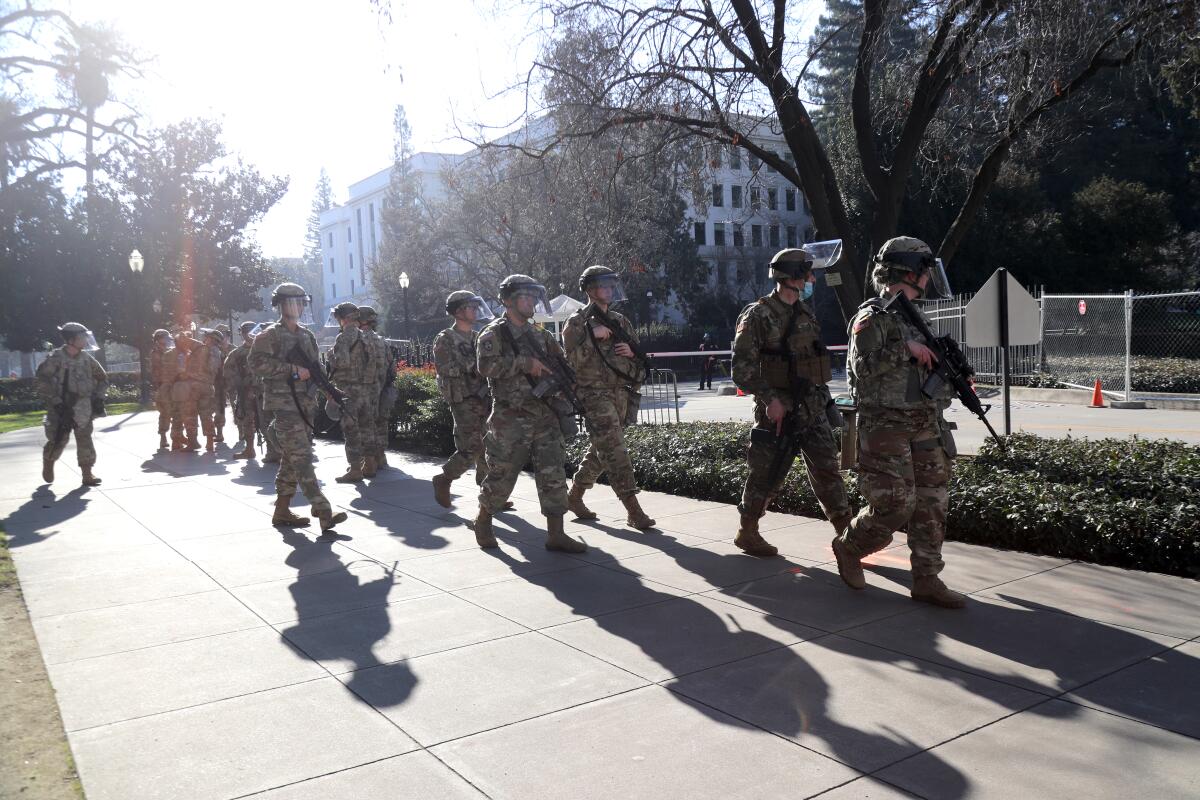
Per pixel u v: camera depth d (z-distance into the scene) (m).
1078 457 7.12
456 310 8.59
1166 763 3.09
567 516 8.01
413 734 3.55
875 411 4.90
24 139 40.25
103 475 11.95
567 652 4.44
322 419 15.98
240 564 6.52
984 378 23.25
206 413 14.85
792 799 2.95
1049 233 37.34
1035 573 5.51
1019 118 8.83
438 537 7.27
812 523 7.26
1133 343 29.25
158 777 3.24
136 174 45.41
